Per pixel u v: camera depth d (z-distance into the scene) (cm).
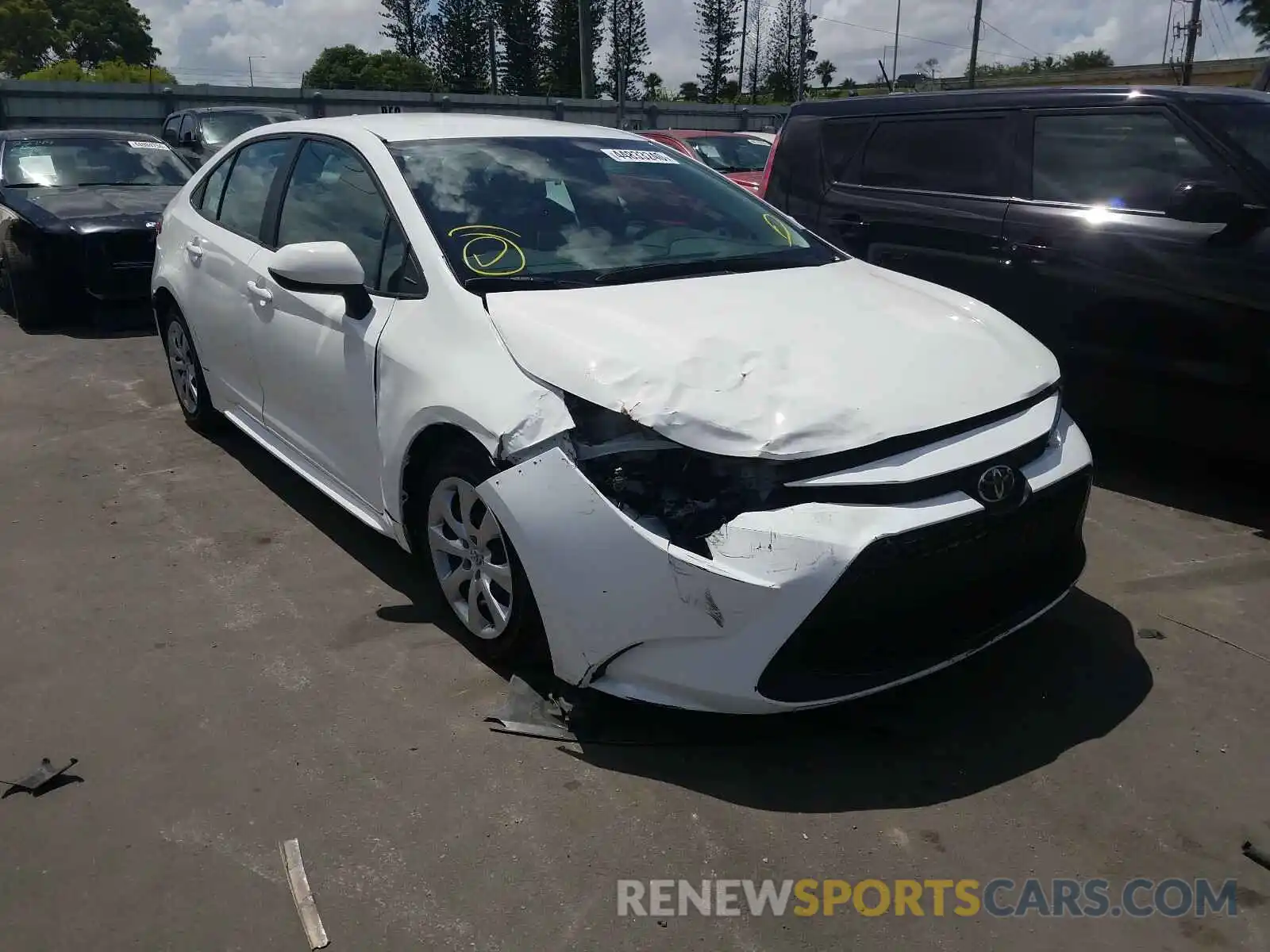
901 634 274
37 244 786
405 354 330
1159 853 254
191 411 550
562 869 247
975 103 540
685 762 285
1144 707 312
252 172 469
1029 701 314
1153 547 423
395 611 365
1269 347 416
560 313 307
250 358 440
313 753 289
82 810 267
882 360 294
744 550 255
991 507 272
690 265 361
